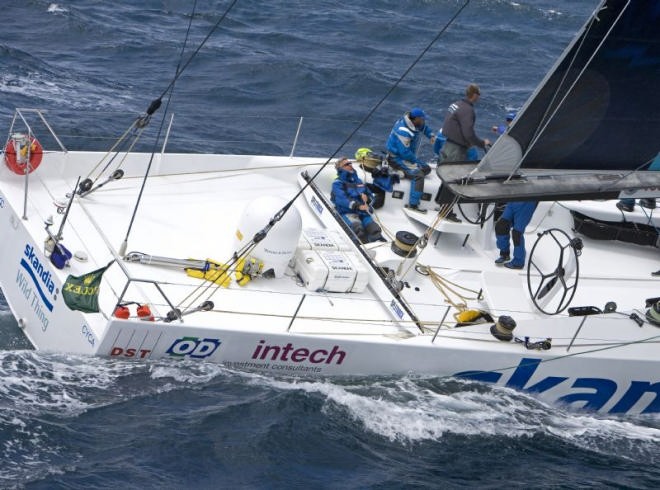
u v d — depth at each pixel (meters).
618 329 29.95
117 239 31.08
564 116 27.09
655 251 38.06
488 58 82.81
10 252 30.84
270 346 27.05
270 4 90.44
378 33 85.94
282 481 24.12
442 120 62.34
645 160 28.88
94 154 34.41
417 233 35.78
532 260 35.72
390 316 29.70
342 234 33.03
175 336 26.31
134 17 79.12
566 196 27.56
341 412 26.92
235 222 33.88
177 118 55.06
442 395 28.38
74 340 27.00
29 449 23.72
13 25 71.62
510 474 25.92
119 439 24.56
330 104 62.28
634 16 25.72
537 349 28.73
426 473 25.36
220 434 25.28
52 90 57.75
